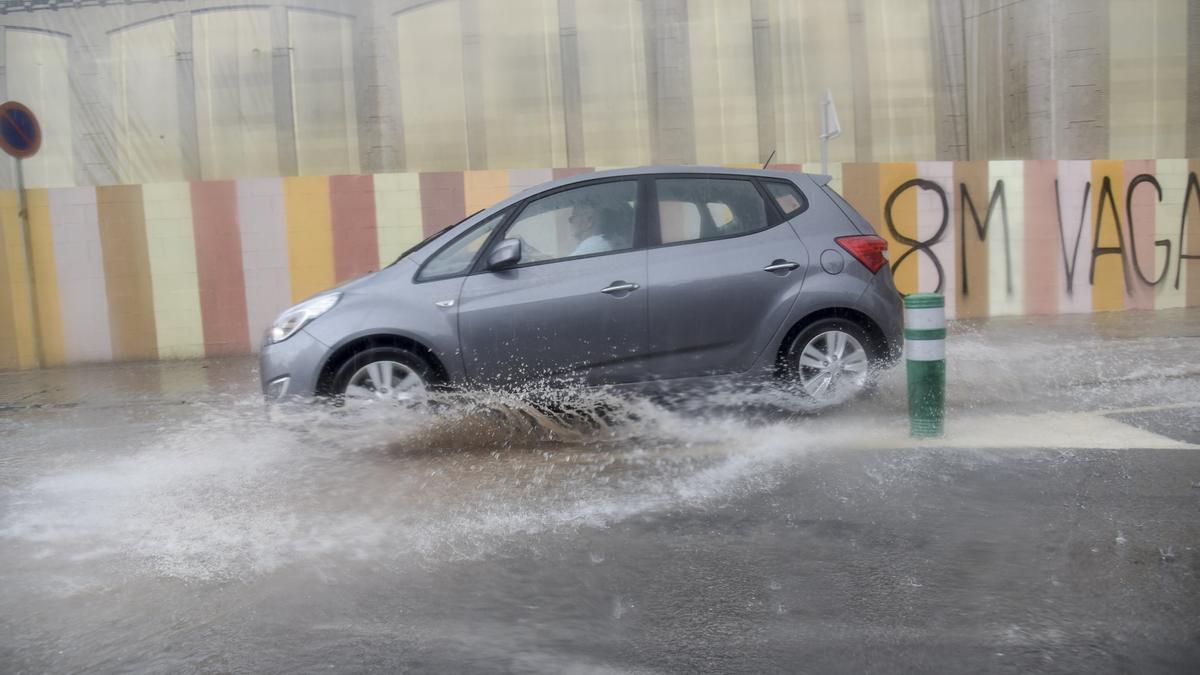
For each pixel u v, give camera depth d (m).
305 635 2.81
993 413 5.77
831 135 10.46
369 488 4.47
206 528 3.91
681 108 13.95
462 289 5.27
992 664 2.48
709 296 5.41
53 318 11.30
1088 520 3.62
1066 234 12.39
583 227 5.50
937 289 12.16
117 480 4.90
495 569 3.31
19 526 4.06
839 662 2.52
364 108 13.72
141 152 13.64
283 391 5.15
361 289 5.30
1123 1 13.68
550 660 2.60
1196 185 12.70
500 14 13.84
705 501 4.05
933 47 14.29
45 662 2.67
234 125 13.72
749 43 14.02
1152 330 10.09
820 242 5.64
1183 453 4.59
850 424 5.46
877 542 3.46
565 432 5.41
